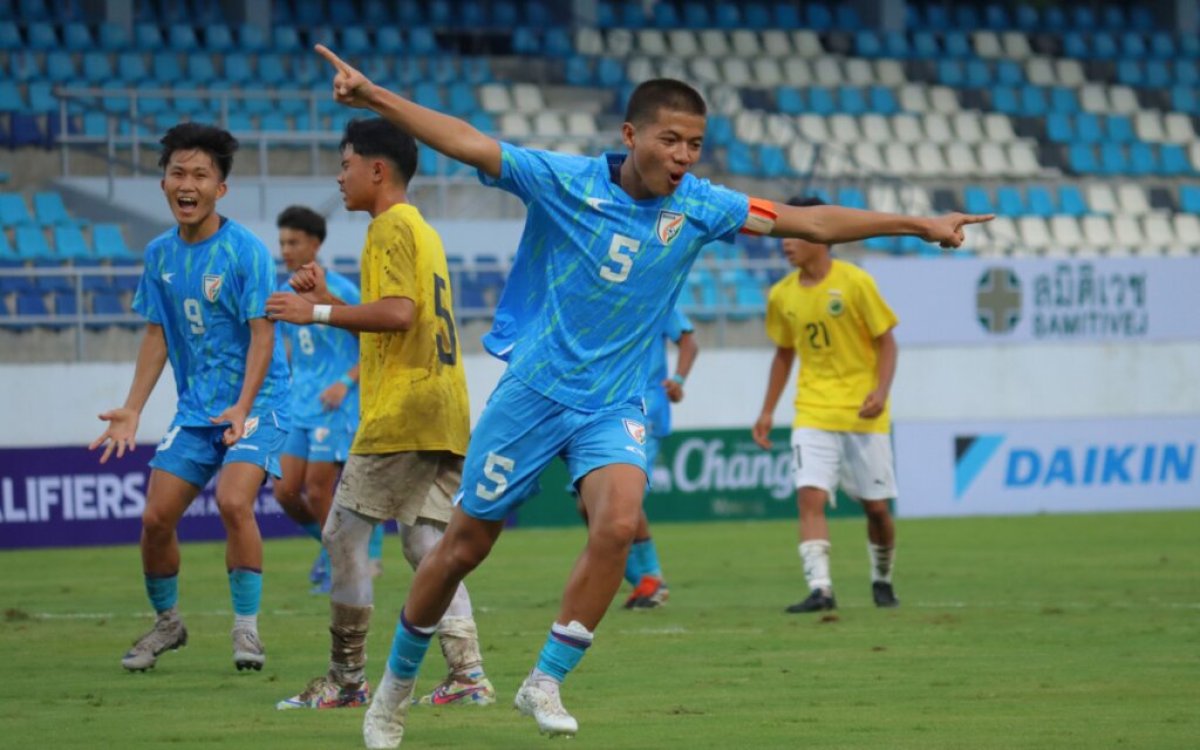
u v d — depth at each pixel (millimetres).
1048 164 53812
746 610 19797
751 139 50562
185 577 24484
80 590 22984
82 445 31047
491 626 18297
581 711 12516
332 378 21656
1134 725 11758
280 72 48125
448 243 40344
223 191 14391
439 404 12430
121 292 37625
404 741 11070
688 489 34531
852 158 48469
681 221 10391
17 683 14148
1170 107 57531
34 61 45531
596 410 10445
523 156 10148
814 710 12516
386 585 23078
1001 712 12383
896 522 34250
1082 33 60406
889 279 37000
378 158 12555
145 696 13344
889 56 56875
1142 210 52625
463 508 10516
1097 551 27562
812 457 19656
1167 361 38625
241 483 14398
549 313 10398
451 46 53188
